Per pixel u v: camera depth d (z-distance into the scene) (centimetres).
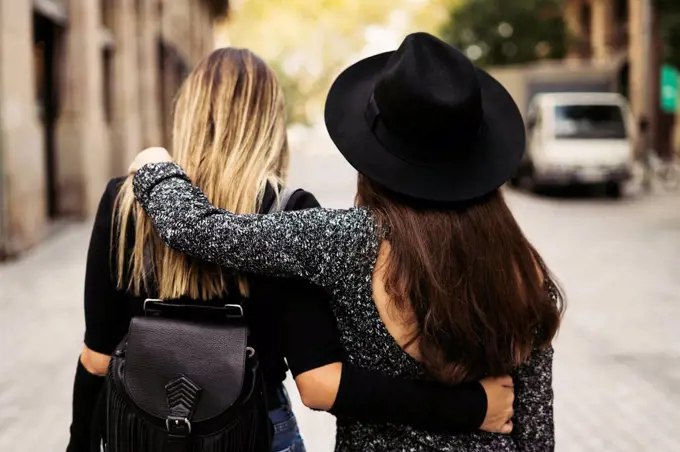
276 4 5941
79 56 1430
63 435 459
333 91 179
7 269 980
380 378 169
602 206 1712
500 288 166
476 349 166
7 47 1023
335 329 176
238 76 203
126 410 175
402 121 165
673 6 1634
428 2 4634
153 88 2125
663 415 490
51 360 600
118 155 1741
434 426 169
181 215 178
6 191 1029
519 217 1520
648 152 1998
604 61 3180
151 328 179
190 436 172
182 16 3108
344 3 5953
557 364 593
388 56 185
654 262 1007
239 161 197
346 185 2288
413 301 165
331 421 482
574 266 983
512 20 3155
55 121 1423
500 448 172
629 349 629
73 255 1082
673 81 1969
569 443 448
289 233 170
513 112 178
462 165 169
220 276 187
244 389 177
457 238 166
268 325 194
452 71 163
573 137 1859
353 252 169
